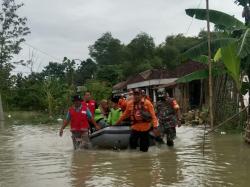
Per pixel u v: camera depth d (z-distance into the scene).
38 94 39.44
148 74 40.31
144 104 11.57
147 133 11.62
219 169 8.87
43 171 9.22
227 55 16.41
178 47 50.28
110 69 54.75
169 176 8.31
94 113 14.09
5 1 47.41
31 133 19.06
